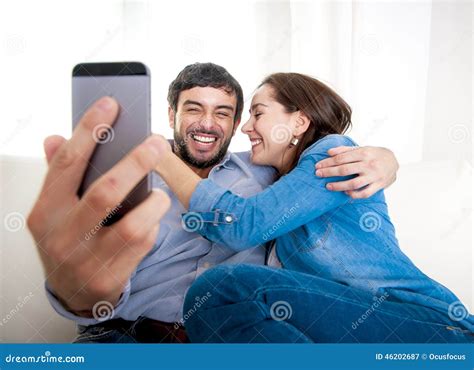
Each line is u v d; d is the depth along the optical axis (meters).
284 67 1.25
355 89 1.23
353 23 1.22
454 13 1.23
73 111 0.83
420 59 1.23
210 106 1.10
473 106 1.22
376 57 1.23
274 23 1.25
